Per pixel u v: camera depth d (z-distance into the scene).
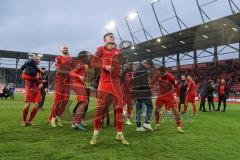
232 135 8.86
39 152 5.93
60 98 9.08
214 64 45.53
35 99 9.05
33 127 8.84
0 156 5.57
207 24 34.25
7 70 58.00
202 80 44.84
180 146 6.99
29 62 9.00
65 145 6.58
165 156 6.05
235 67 43.22
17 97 32.56
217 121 12.48
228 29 36.22
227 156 6.32
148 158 5.83
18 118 11.08
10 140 6.91
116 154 5.97
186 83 17.33
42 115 12.49
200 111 18.84
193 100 15.69
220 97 19.58
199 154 6.34
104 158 5.65
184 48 46.56
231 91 36.88
